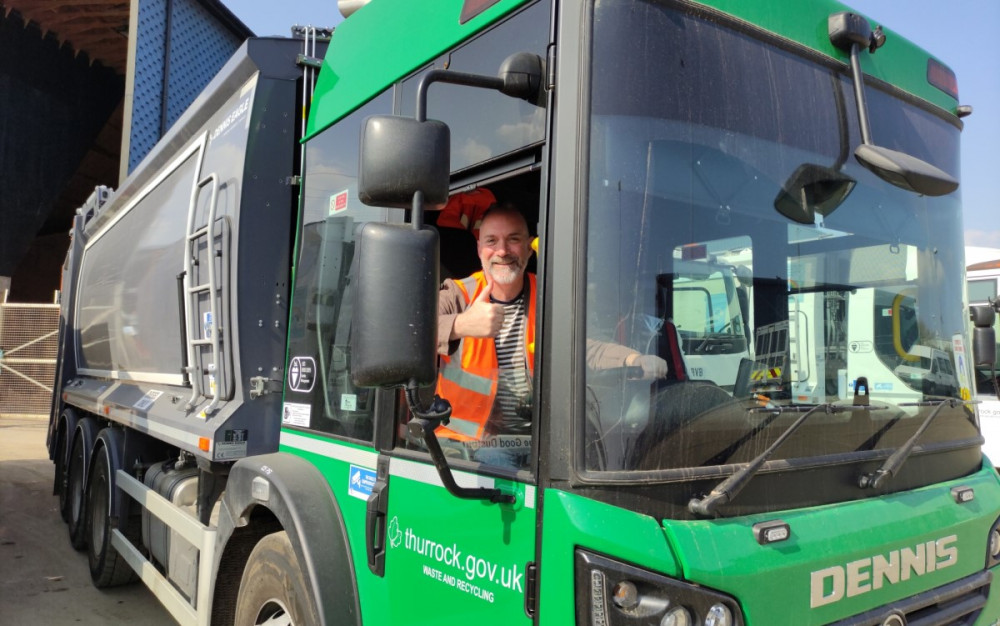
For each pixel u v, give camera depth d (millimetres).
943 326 2992
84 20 16531
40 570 6398
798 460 2217
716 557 1906
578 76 2053
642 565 1844
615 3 2123
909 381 2781
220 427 3566
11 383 17625
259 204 3811
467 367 2553
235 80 4160
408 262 1912
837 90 2613
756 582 1957
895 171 2510
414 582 2418
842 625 2143
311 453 3115
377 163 1979
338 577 2691
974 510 2654
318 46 3951
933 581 2451
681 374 2086
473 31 2453
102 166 22422
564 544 1878
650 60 2154
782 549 2037
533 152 2176
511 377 2510
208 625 3463
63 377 8500
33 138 18562
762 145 2373
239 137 3930
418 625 2393
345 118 3191
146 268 5543
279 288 3824
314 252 3336
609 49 2092
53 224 25266
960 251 3150
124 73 19250
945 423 2781
